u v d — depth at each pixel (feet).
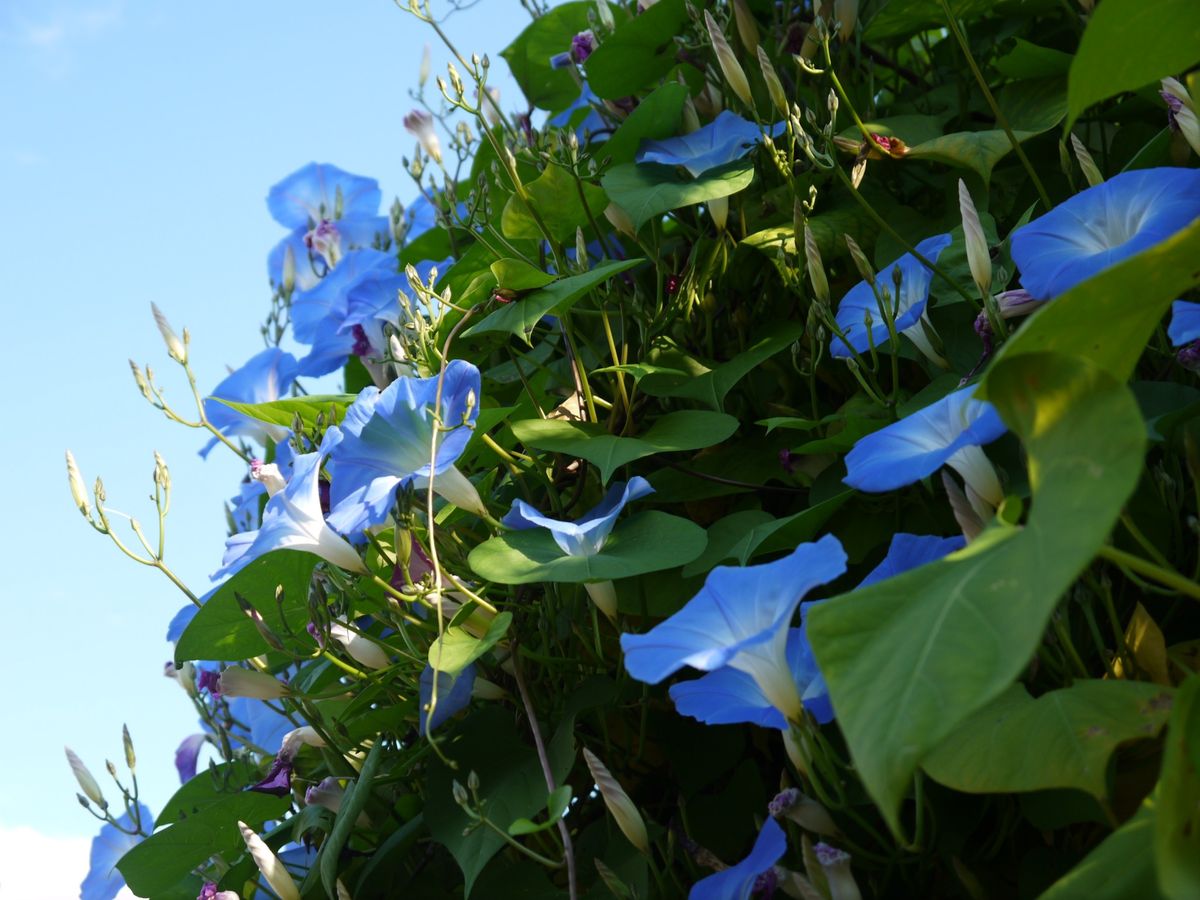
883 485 6.42
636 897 7.36
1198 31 5.05
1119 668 6.71
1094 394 4.12
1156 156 8.06
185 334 9.85
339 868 9.25
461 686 8.01
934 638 4.06
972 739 5.67
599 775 6.86
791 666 6.63
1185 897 3.93
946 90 10.61
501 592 8.77
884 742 3.89
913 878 7.06
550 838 8.45
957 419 6.68
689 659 5.70
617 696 8.04
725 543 8.29
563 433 9.04
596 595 8.02
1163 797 4.08
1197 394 6.89
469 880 7.45
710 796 8.10
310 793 9.23
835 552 5.75
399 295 9.25
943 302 8.66
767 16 11.31
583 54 11.87
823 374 9.51
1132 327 4.78
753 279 10.06
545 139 11.25
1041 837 7.06
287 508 7.94
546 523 7.77
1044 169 9.50
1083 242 6.78
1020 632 3.83
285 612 9.16
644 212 9.43
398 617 8.41
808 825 6.58
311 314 12.05
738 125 9.76
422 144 11.69
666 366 9.50
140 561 8.77
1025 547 4.08
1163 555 7.11
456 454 7.76
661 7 10.59
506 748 8.27
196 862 9.81
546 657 8.36
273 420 10.23
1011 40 10.59
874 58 11.22
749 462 9.27
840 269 10.02
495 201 11.57
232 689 9.01
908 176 10.23
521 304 8.75
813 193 9.31
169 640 10.08
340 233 13.46
